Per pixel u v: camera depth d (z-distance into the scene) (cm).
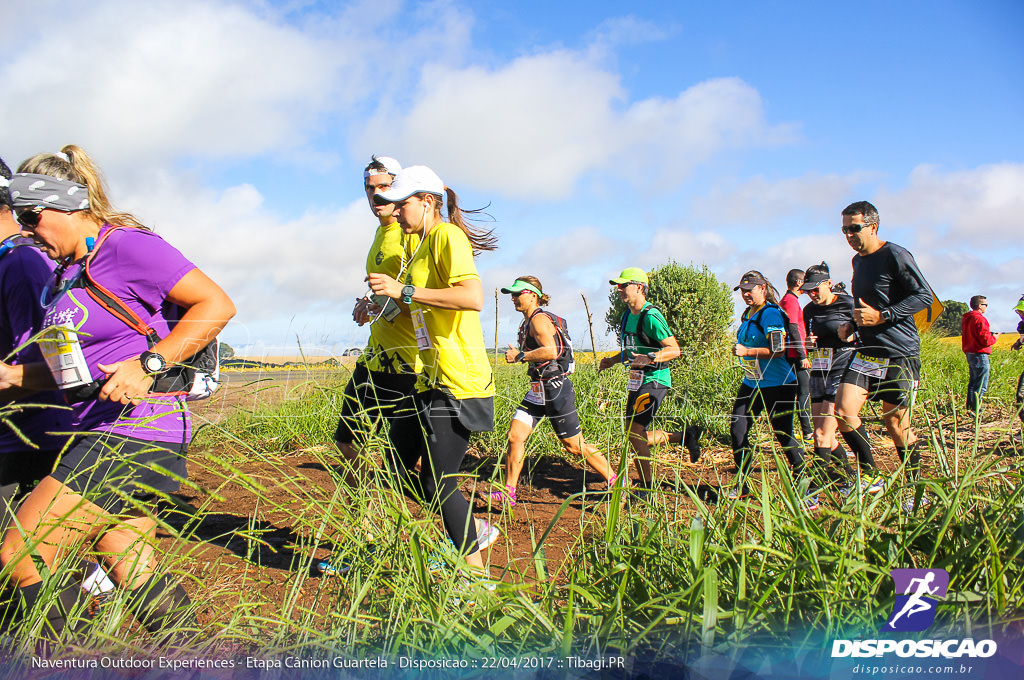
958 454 253
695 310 1273
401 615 191
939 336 1151
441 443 264
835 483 248
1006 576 194
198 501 393
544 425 566
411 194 284
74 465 202
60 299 209
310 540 230
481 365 270
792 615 185
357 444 242
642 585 201
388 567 209
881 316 396
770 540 205
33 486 216
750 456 257
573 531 366
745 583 193
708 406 479
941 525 205
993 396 819
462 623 193
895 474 225
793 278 526
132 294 210
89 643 187
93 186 217
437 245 271
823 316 519
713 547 195
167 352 203
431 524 225
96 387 207
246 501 398
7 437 218
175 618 207
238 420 324
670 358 440
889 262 400
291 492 227
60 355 202
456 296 258
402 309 296
